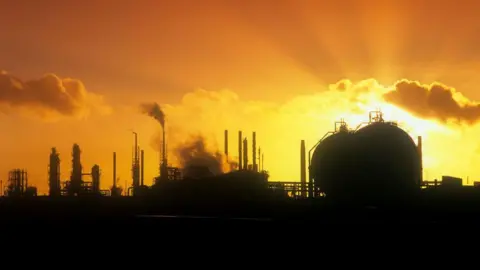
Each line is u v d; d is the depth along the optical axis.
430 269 53.12
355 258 54.50
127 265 58.38
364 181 73.75
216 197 78.19
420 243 53.81
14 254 61.69
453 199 70.81
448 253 53.19
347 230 55.38
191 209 74.56
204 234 58.62
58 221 65.12
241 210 72.62
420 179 75.62
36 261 60.06
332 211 66.94
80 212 68.44
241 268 56.50
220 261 57.19
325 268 54.91
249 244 57.06
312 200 74.44
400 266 53.56
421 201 71.06
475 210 67.69
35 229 65.31
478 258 52.69
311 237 55.91
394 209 67.81
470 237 53.34
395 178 73.69
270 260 56.12
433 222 55.72
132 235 61.41
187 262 57.91
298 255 55.69
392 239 54.34
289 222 57.06
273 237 56.75
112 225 62.69
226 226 58.12
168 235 59.91
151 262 58.41
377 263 54.00
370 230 54.94
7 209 69.94
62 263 59.34
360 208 67.69
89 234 63.06
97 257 60.44
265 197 77.50
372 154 74.12
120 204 75.81
